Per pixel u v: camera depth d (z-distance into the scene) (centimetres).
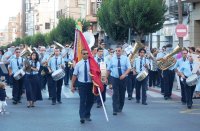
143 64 1944
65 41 5959
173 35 3978
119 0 3662
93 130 1250
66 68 2742
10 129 1267
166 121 1420
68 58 2712
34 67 1756
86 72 1373
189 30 3694
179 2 2778
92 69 1371
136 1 3494
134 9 3488
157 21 3562
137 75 1880
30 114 1566
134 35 4044
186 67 1761
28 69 1752
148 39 4528
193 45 3628
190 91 1739
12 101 1950
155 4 3516
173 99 2058
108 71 1584
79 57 1611
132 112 1622
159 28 3625
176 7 3756
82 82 1373
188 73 1761
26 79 1753
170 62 2022
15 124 1353
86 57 1377
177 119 1465
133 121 1414
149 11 3494
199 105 1841
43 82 2416
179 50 2009
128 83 2022
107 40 5103
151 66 2616
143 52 1944
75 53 1638
